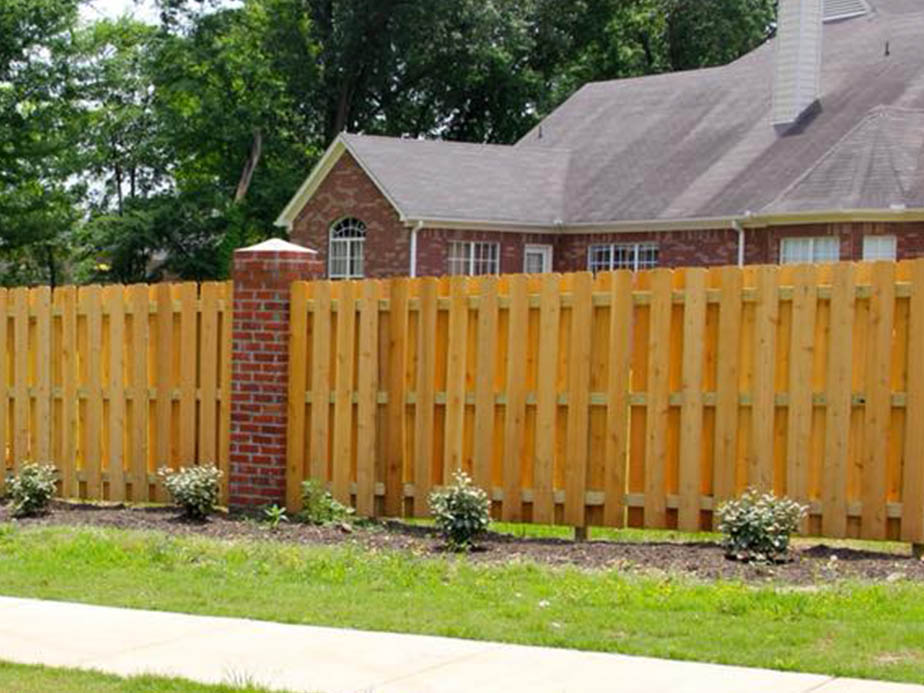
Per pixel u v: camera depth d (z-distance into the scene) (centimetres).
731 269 977
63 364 1261
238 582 865
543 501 1041
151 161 5153
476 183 3030
